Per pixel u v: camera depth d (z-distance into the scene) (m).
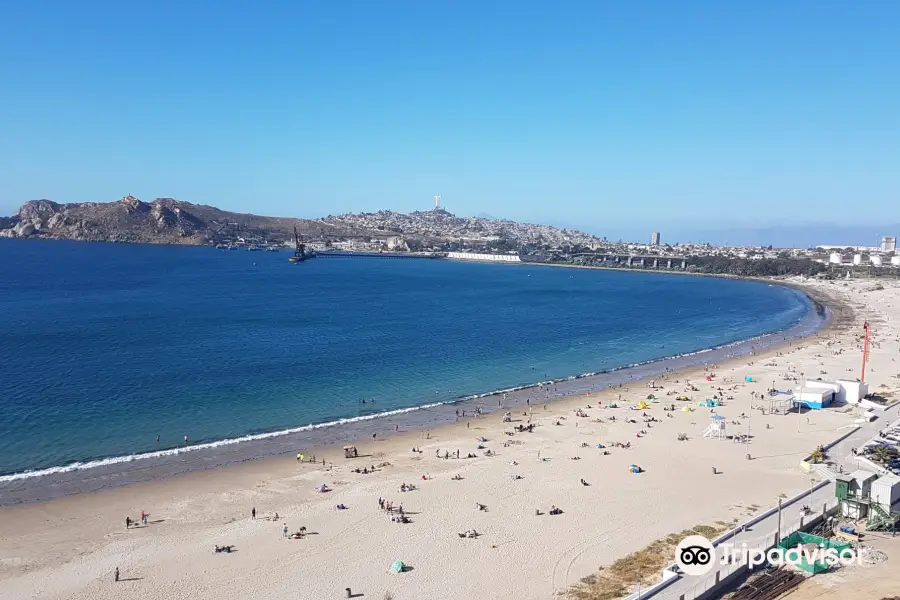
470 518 53.84
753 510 55.00
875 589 40.59
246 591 42.53
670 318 192.88
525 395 98.44
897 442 69.50
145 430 76.12
